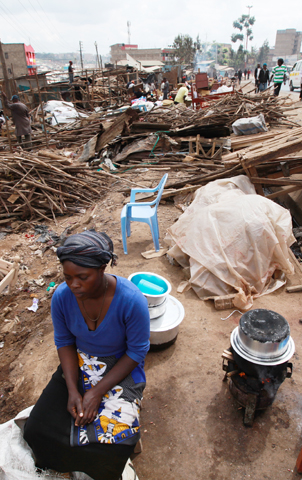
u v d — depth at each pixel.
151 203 4.44
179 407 2.46
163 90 21.80
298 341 2.98
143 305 1.69
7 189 6.91
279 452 2.12
